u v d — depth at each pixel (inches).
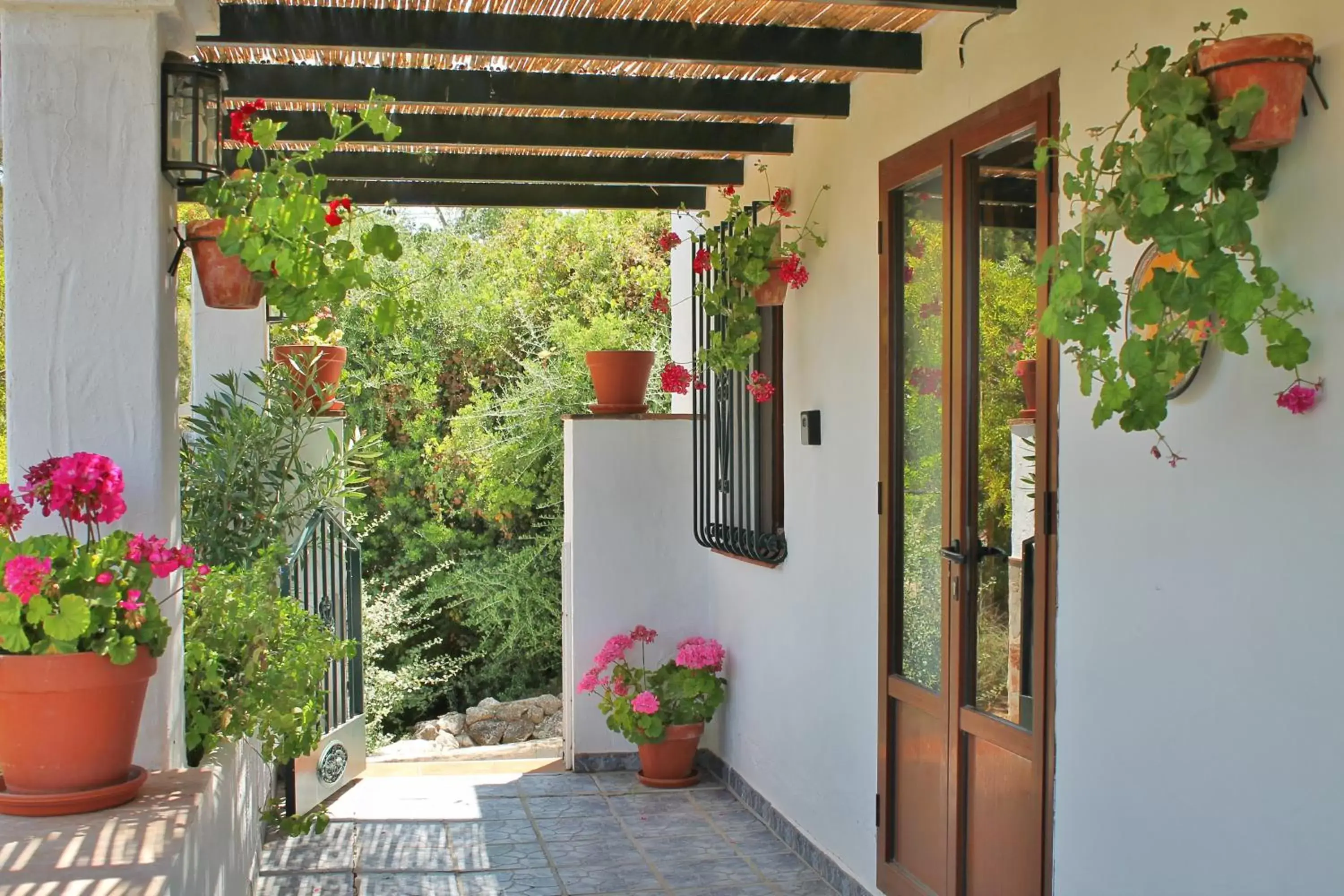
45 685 83.9
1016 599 116.6
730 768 211.5
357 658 216.8
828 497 163.8
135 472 99.2
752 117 164.9
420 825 188.5
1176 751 89.4
